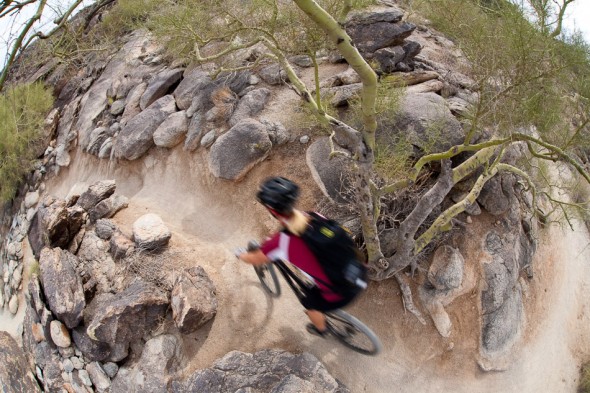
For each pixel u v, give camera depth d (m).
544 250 8.45
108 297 6.93
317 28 5.82
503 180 7.47
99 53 11.95
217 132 8.22
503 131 6.24
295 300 6.68
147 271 6.95
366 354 5.67
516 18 5.16
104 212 8.09
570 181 9.13
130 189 8.95
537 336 7.70
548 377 7.43
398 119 6.96
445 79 8.23
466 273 6.93
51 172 10.51
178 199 8.31
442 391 6.57
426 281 6.82
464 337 6.87
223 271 7.08
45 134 11.02
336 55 8.55
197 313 6.27
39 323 7.45
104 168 9.50
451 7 6.69
